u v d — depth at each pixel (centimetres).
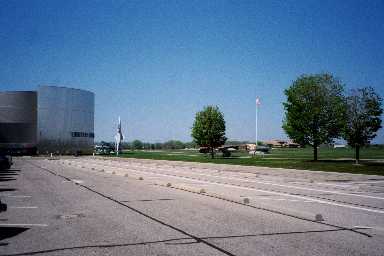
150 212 1050
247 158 5181
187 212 1050
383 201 1286
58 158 6594
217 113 5497
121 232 798
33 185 1870
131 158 5944
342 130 3309
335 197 1394
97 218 961
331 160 4181
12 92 8850
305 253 635
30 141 8938
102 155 8219
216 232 796
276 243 702
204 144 5491
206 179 2238
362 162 3719
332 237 752
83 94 9669
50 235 774
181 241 719
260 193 1509
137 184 1920
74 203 1231
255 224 882
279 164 3453
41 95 8931
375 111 3238
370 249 661
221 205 1180
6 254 635
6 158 3144
